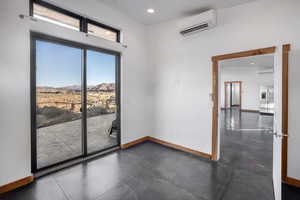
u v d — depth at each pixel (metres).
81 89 2.87
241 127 5.60
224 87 10.41
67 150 2.77
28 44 2.10
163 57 3.75
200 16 2.83
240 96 9.93
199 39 3.12
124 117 3.52
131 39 3.57
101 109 3.23
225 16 2.79
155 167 2.68
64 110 2.68
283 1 2.26
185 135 3.41
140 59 3.85
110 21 3.07
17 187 2.05
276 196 1.80
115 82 3.44
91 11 2.75
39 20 2.18
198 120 3.19
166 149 3.52
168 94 3.70
